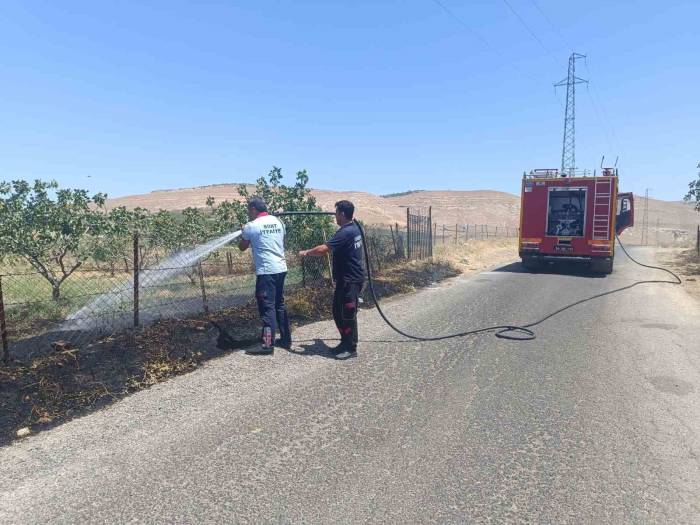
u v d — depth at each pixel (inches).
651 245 1925.4
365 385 199.3
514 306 387.9
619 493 123.1
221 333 260.5
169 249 428.8
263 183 459.5
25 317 303.0
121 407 173.5
